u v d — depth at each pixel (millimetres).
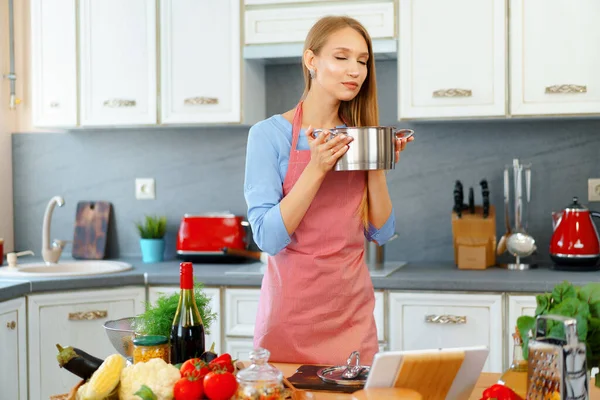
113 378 1304
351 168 1771
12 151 3895
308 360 1953
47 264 3506
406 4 3096
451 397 1337
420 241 3482
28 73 3867
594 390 1423
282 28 3229
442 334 2848
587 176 3326
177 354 1500
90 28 3447
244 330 3021
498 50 3033
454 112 3084
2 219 3820
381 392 1211
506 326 2795
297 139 1967
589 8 2955
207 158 3719
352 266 1975
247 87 3359
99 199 3834
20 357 2904
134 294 3127
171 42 3361
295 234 1960
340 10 3166
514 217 3383
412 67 3109
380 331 2904
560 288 1313
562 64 2988
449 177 3449
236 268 3264
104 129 3791
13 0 3830
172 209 3762
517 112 3029
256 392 1212
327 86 1894
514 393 1261
